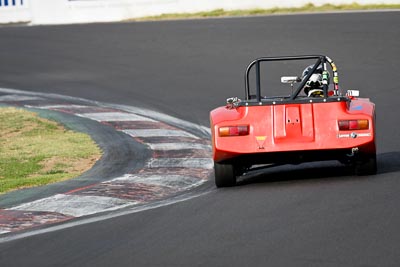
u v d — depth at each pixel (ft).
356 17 251.80
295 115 87.56
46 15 302.86
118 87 191.21
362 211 73.10
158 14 298.56
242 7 292.81
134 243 68.80
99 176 110.42
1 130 152.56
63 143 138.62
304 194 82.89
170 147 131.54
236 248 64.08
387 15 252.01
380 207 74.13
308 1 287.28
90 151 131.44
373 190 82.02
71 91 192.03
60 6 302.04
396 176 89.71
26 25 300.20
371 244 62.28
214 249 64.39
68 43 252.42
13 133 149.69
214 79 190.19
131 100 177.68
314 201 79.00
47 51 243.19
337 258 59.36
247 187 91.45
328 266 57.62
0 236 77.05
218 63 206.28
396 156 109.91
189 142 135.44
